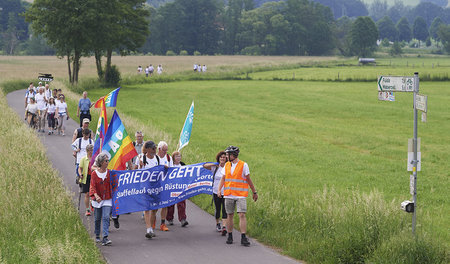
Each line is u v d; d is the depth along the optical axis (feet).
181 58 497.87
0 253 30.55
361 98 170.19
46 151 65.98
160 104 150.61
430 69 323.78
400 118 128.26
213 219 42.78
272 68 316.19
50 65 349.41
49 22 176.24
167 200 38.58
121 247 34.88
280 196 50.34
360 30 615.16
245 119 125.90
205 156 72.59
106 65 207.62
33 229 34.81
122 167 40.86
